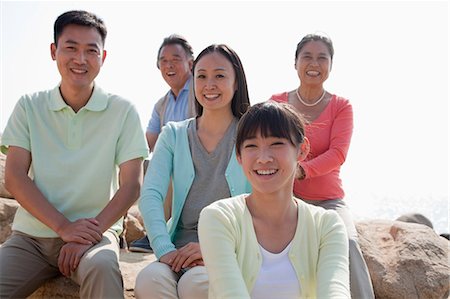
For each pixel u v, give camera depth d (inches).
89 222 117.2
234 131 125.7
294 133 97.7
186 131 128.3
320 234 99.3
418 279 154.7
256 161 96.3
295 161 98.8
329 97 164.2
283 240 97.9
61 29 127.0
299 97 166.2
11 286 117.6
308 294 97.2
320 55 162.1
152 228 113.9
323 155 153.7
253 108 99.7
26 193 120.1
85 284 108.7
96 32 128.3
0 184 191.9
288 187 99.0
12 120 127.3
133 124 129.8
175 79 212.7
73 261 112.3
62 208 124.8
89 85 129.7
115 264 109.8
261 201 98.7
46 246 122.0
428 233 168.9
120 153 129.0
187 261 105.4
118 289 109.0
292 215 100.3
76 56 125.3
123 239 178.7
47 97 130.1
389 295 153.8
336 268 94.5
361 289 129.8
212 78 124.4
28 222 123.0
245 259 96.1
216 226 95.4
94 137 128.5
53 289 127.5
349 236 137.3
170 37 213.9
